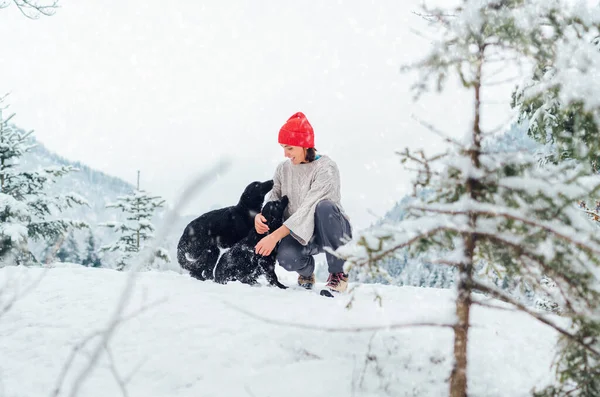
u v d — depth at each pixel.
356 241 1.94
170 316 3.06
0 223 9.37
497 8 2.05
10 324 2.99
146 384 2.39
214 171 1.06
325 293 3.79
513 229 1.87
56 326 2.96
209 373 2.47
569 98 2.25
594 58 2.22
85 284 3.80
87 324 2.98
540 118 2.68
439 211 1.88
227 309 3.19
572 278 1.86
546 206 1.89
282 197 4.27
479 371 2.48
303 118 4.11
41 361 2.60
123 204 12.74
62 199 11.09
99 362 2.56
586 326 1.90
